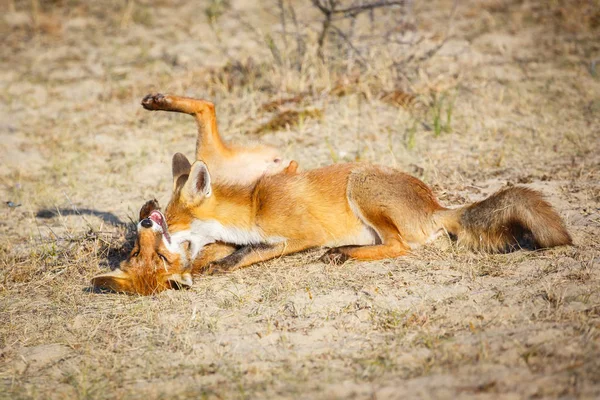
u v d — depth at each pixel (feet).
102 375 38.78
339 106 88.02
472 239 51.70
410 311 42.63
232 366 38.24
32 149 84.99
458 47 106.42
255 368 37.47
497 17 119.24
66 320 46.11
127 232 59.62
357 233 54.03
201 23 126.93
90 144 84.94
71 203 69.41
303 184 53.21
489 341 37.37
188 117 91.66
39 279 53.11
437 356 36.70
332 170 54.39
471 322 40.19
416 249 52.60
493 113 84.43
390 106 87.45
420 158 73.67
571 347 35.42
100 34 126.00
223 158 58.80
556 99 87.51
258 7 131.03
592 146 73.10
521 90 90.58
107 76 107.45
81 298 49.29
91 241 58.29
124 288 47.75
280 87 92.53
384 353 37.83
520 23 115.85
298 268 51.06
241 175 58.90
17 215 67.92
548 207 48.93
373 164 54.85
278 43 107.55
